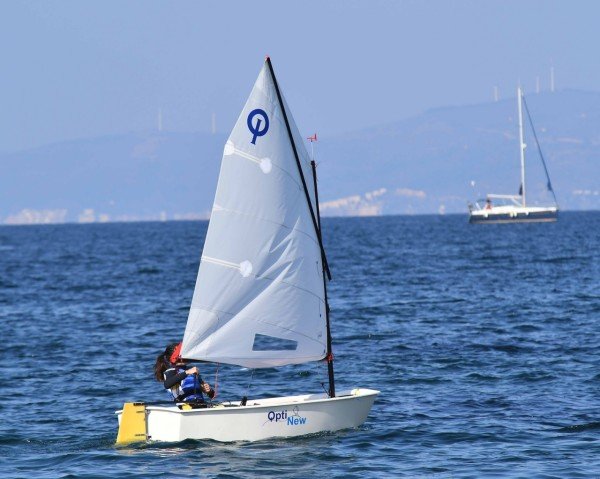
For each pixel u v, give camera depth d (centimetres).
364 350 8475
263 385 7050
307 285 5481
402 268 18762
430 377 7156
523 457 4938
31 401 6556
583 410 5969
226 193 5303
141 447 5131
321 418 5369
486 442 5241
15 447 5288
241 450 5047
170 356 5409
